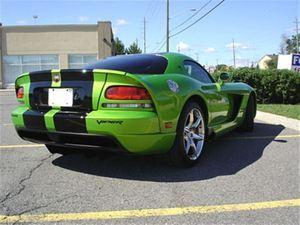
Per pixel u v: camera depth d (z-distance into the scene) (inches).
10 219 125.8
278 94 567.8
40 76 172.9
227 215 128.5
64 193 149.4
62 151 197.2
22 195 147.5
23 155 210.2
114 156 203.5
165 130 162.7
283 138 257.1
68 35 1501.0
